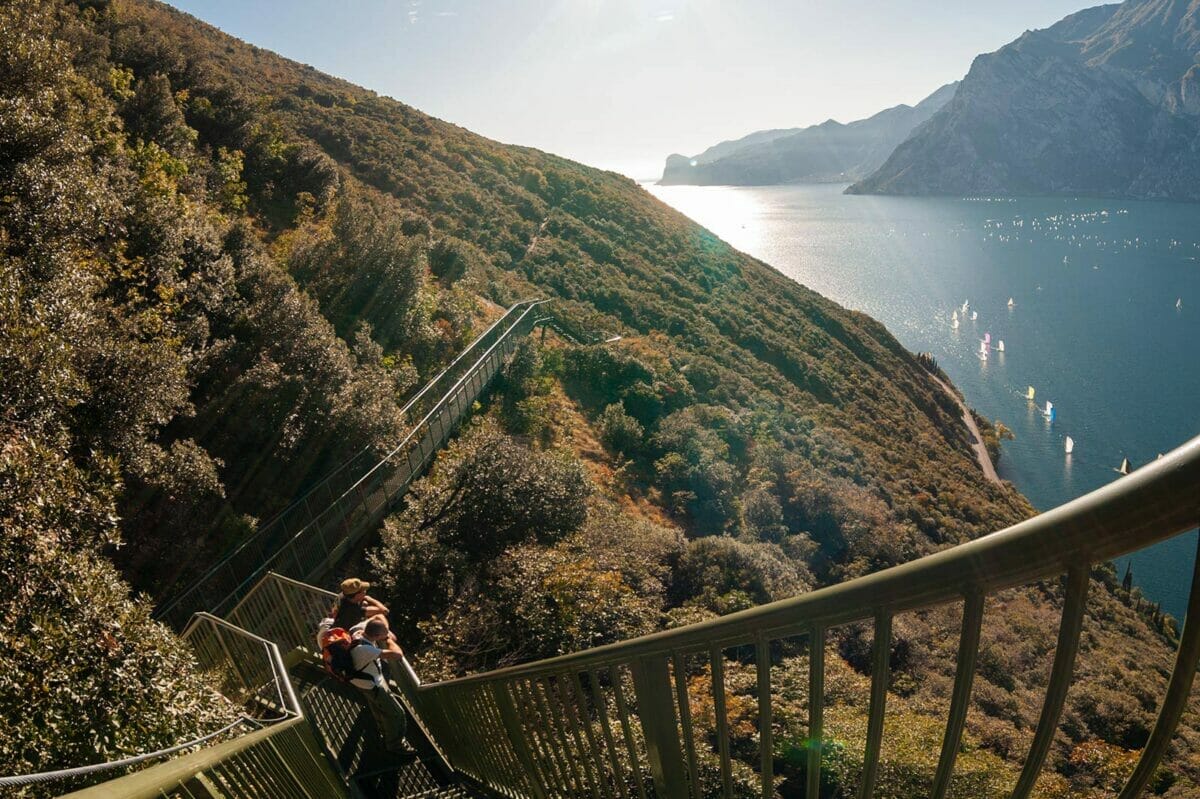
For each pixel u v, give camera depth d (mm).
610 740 3186
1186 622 941
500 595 14398
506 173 81688
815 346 72562
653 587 17891
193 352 17672
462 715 5645
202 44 69562
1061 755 11781
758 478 36719
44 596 6367
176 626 12633
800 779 9969
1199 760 10438
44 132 13203
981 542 1276
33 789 4836
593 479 28656
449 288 39875
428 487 18078
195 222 22250
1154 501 933
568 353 40688
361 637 6715
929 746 9789
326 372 19078
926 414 77125
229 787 3133
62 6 41375
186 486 14055
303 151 43000
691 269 79062
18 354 9320
